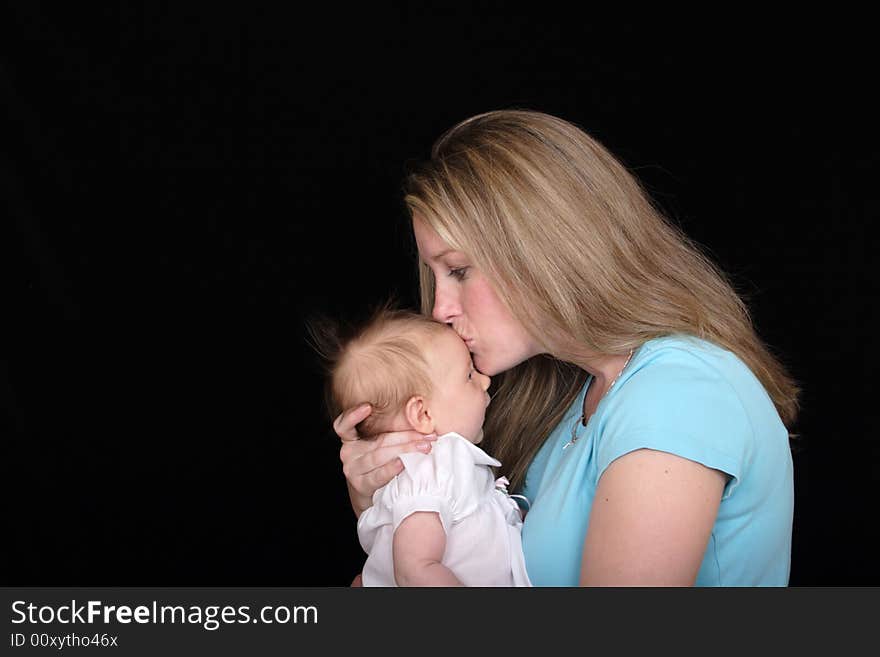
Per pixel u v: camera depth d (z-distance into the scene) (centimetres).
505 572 156
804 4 313
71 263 317
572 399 172
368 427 170
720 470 124
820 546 307
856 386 312
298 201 339
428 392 167
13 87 307
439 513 154
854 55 310
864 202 312
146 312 325
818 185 318
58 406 316
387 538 161
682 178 333
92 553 319
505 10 337
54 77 312
